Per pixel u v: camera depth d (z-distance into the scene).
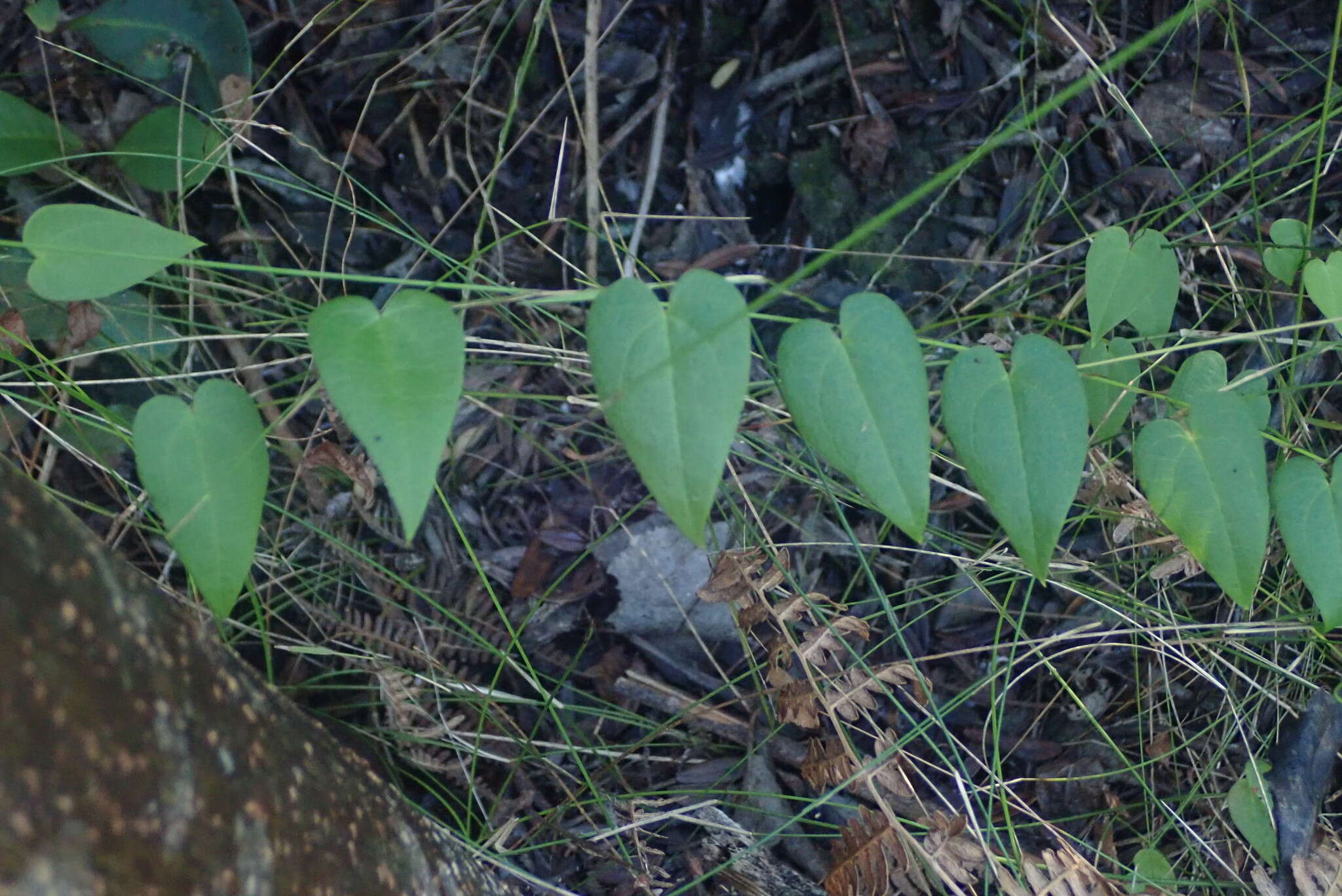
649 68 1.24
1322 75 1.27
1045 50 1.26
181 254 0.96
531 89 1.23
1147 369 1.05
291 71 1.13
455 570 1.16
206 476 0.93
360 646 1.12
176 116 1.13
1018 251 1.21
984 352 0.95
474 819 1.11
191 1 1.12
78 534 0.89
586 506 1.17
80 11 1.16
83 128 1.15
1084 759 1.15
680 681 1.15
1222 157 1.25
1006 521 0.94
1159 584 1.14
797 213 1.25
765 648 1.15
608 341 0.92
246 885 0.89
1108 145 1.26
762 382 1.13
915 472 0.93
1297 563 0.98
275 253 1.18
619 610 1.16
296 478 1.07
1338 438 1.16
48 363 1.04
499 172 1.23
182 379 1.14
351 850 0.94
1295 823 1.09
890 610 1.07
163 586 1.09
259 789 0.91
